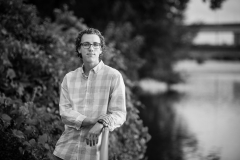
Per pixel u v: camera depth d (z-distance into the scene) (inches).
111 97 99.7
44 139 127.7
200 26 958.4
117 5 577.3
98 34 104.0
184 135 392.5
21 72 182.5
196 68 1996.8
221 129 428.5
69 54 204.4
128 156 186.1
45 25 213.9
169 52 930.7
